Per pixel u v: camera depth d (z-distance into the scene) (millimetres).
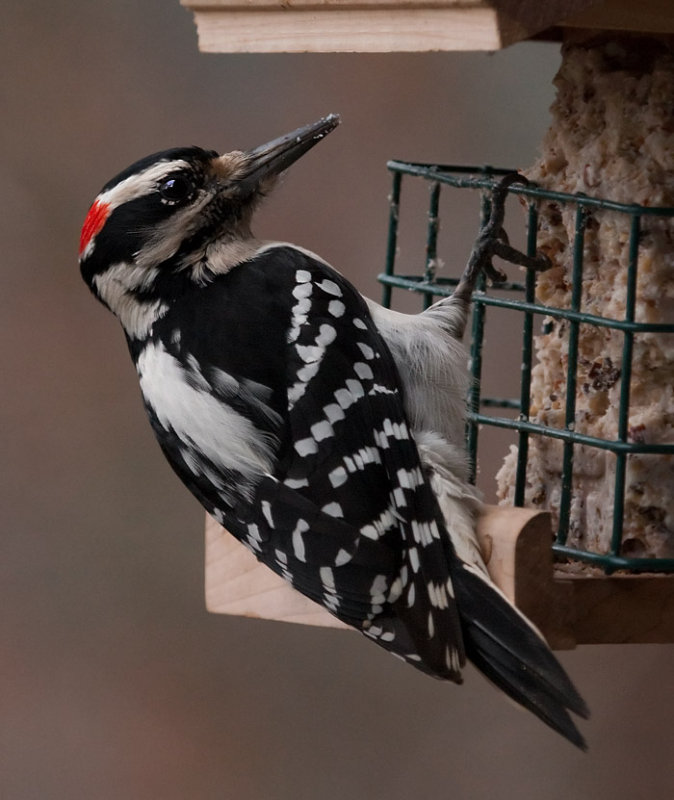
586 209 7898
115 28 14992
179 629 14117
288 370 7152
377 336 7352
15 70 14875
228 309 7379
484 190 8469
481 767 12836
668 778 12055
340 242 14016
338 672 13688
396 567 6809
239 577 8031
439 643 6652
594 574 7566
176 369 7352
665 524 7773
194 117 14859
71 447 14641
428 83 14203
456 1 6762
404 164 8930
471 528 6930
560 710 6422
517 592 6785
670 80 7617
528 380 8180
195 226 7594
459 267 13602
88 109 14891
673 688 12250
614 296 7840
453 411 7480
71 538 14445
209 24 7988
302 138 7832
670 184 7609
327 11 7398
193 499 14594
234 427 7133
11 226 14734
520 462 8086
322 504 6938
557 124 8078
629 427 7805
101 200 7684
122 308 7652
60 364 14742
